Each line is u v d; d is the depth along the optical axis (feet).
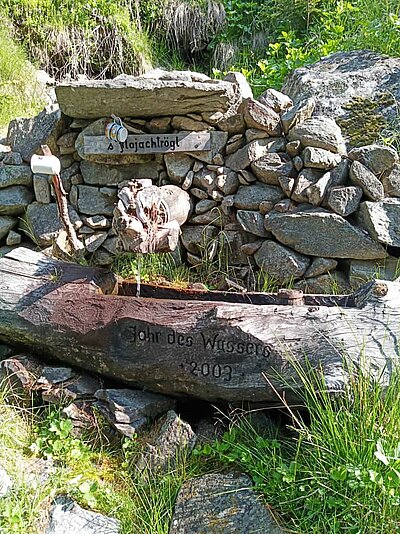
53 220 12.72
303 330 8.48
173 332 8.95
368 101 12.90
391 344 8.25
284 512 7.76
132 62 22.85
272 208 11.89
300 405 8.32
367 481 7.36
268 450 8.52
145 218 9.25
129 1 23.77
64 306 9.62
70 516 8.02
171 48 24.43
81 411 9.38
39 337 9.77
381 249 11.02
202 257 12.59
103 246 12.76
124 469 8.79
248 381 8.61
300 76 14.14
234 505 7.88
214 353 8.75
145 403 9.27
